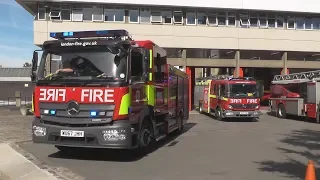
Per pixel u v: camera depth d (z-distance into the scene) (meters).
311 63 33.59
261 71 38.28
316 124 20.53
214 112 24.11
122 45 8.44
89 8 28.66
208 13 30.84
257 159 9.57
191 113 28.95
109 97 8.30
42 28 27.94
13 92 49.56
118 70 8.41
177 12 30.16
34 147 11.06
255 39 31.61
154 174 7.75
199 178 7.42
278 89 26.11
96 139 8.31
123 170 8.12
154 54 10.29
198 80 30.38
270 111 28.84
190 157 9.84
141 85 9.30
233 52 32.22
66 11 28.30
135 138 9.02
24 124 17.66
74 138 8.50
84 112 8.40
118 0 28.50
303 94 22.95
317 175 7.72
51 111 8.65
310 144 12.40
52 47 8.88
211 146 11.93
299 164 8.92
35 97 8.91
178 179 7.32
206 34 30.53
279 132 16.28
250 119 24.03
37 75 8.97
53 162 8.94
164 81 11.70
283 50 32.22
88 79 8.46
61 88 8.59
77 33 8.98
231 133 15.85
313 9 32.03
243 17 31.50
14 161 8.83
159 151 10.87
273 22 32.22
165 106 11.87
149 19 29.69
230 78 22.84
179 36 30.09
